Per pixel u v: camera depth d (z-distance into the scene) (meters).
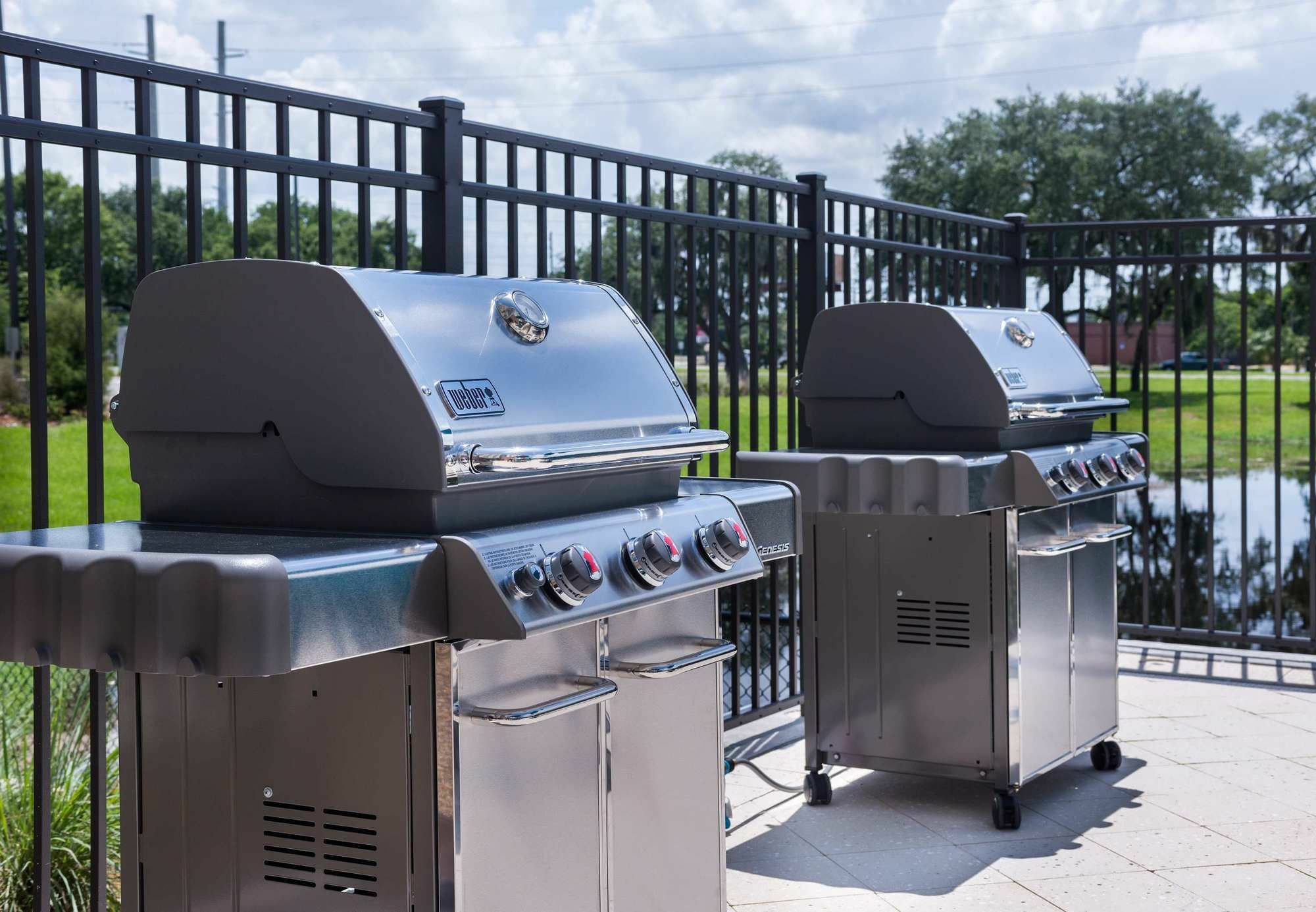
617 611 1.80
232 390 1.81
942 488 3.00
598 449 1.84
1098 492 3.59
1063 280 24.67
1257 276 27.41
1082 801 3.59
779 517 2.37
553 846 1.87
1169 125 31.52
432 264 2.86
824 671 3.54
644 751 2.13
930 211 4.90
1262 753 4.02
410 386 1.65
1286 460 27.33
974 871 3.06
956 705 3.36
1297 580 16.95
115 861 2.92
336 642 1.48
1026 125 32.75
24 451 26.34
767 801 3.62
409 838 1.68
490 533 1.70
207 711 1.80
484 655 1.73
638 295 9.80
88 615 1.46
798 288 4.26
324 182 2.57
